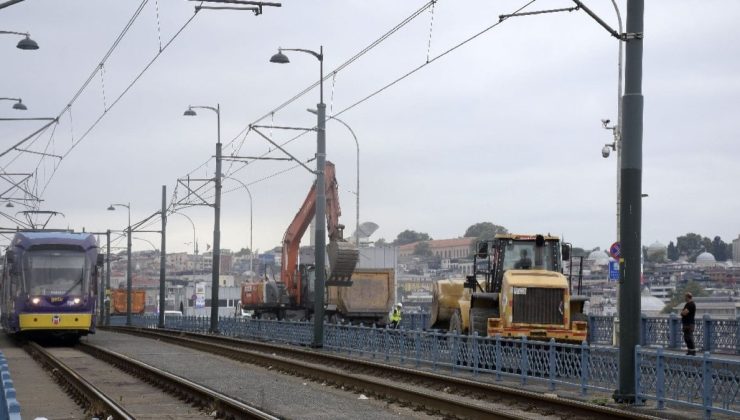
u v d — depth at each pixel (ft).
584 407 62.03
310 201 192.34
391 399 73.15
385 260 306.55
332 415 65.10
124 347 152.15
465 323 106.63
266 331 172.14
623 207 71.41
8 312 152.05
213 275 194.18
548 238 103.09
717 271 420.36
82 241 147.33
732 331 99.30
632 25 71.15
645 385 68.90
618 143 125.39
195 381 90.94
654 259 534.37
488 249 104.47
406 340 110.42
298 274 193.36
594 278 341.41
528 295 96.84
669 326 110.11
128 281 282.36
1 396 45.39
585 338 96.99
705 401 61.36
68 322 143.95
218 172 192.44
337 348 134.41
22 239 145.69
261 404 71.46
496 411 59.31
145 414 65.87
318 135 137.69
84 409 70.13
